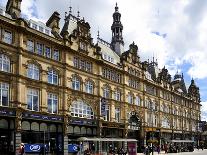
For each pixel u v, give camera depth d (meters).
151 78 80.12
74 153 48.62
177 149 75.25
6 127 39.56
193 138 100.06
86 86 53.00
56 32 50.00
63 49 48.97
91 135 53.03
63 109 47.44
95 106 54.22
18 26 41.72
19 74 41.12
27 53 43.00
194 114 104.00
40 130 43.94
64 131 46.88
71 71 49.84
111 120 58.03
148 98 72.69
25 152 41.19
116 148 56.88
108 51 66.44
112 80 59.62
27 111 41.62
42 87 44.72
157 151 70.62
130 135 64.12
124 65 63.78
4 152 39.19
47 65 46.03
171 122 84.56
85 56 53.03
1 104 39.28
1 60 39.91
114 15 73.56
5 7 46.41
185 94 98.88
